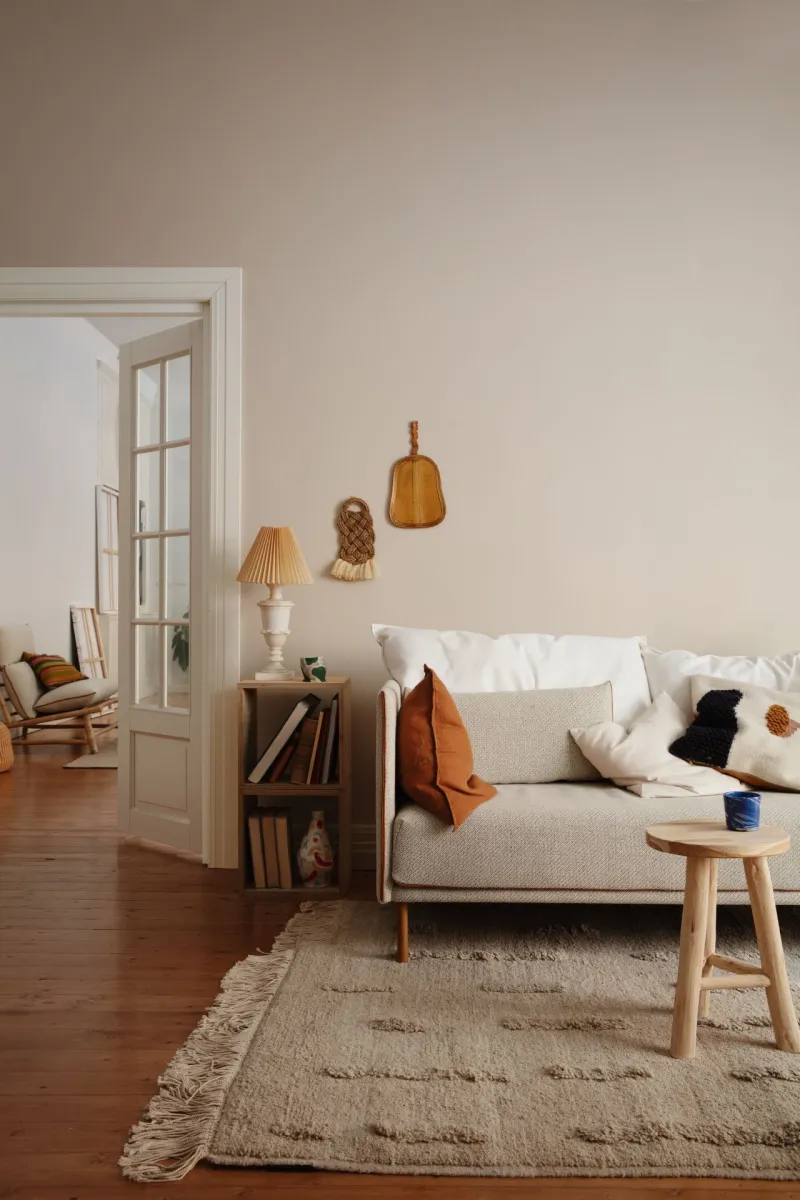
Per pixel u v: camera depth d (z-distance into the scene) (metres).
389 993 2.35
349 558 3.61
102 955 2.66
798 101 3.64
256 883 3.27
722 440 3.62
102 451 8.84
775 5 3.62
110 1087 1.91
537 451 3.63
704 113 3.64
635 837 2.53
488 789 2.75
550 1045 2.05
